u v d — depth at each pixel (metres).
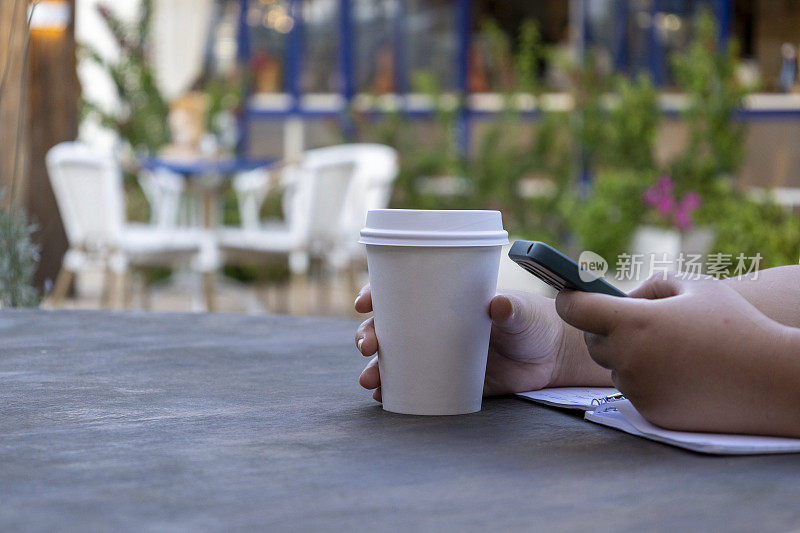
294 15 7.82
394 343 0.80
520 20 7.19
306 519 0.51
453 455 0.66
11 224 2.02
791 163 6.39
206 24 7.94
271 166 5.03
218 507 0.54
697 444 0.67
